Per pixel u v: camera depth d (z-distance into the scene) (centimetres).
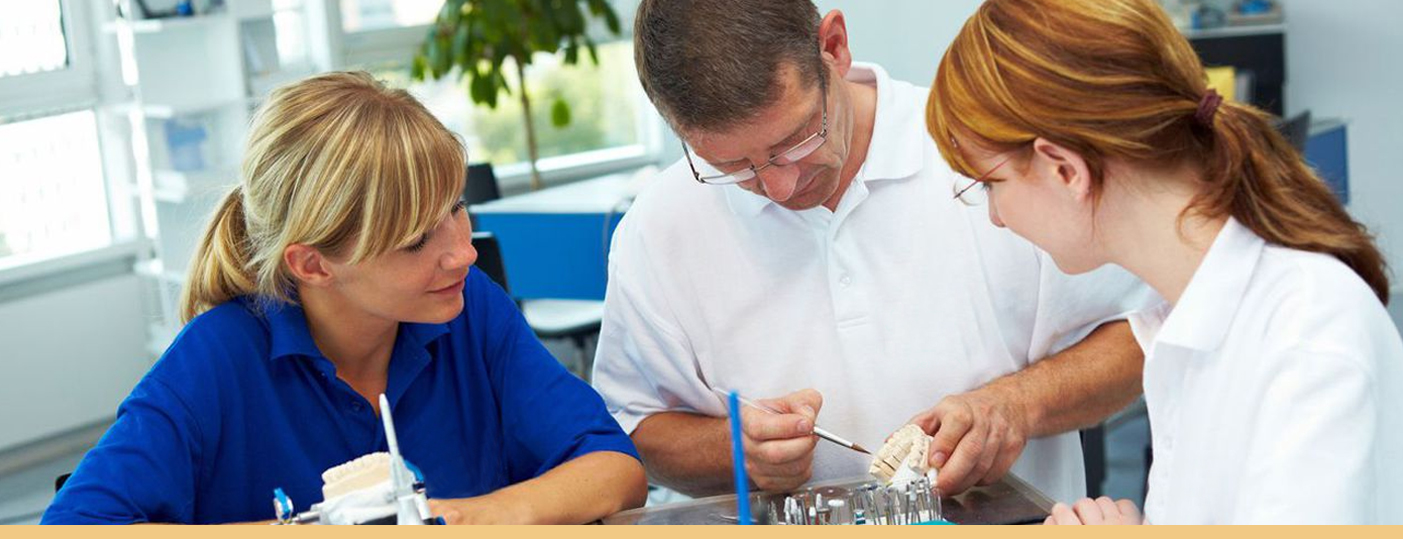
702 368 162
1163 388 106
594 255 370
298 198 123
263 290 133
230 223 135
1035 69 96
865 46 505
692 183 158
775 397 159
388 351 142
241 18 465
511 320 153
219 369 133
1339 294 93
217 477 135
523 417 149
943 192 152
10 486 443
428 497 143
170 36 464
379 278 127
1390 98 484
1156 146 95
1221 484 99
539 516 132
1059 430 151
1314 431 90
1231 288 97
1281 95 467
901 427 153
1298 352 92
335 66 521
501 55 504
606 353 169
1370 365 91
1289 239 96
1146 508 110
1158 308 112
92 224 490
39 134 473
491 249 319
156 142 463
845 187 153
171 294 475
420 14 558
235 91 469
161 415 129
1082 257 104
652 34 130
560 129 593
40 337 460
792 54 129
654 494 387
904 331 155
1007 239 152
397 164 122
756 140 130
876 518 123
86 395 474
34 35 469
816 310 157
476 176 421
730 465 152
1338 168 437
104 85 480
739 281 157
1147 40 95
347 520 109
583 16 520
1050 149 97
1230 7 481
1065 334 157
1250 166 96
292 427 137
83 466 125
